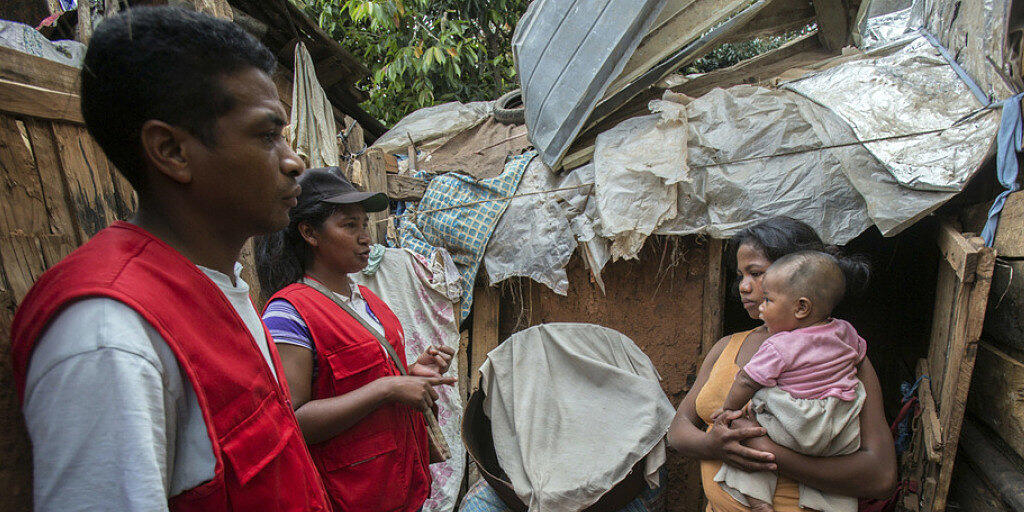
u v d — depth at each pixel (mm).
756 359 1528
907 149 2584
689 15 2979
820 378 1441
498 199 3510
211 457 716
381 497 1493
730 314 4398
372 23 6430
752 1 2881
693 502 3252
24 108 1159
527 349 3006
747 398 1543
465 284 3525
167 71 709
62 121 1284
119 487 614
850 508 1472
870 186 2641
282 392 948
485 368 2920
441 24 6309
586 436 2742
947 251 2338
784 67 3795
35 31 1771
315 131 3455
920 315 3732
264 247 1661
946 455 1977
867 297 4219
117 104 714
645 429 2592
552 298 3582
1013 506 1714
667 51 3057
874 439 1462
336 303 1571
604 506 2516
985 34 2406
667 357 3395
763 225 1724
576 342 3023
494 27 7418
